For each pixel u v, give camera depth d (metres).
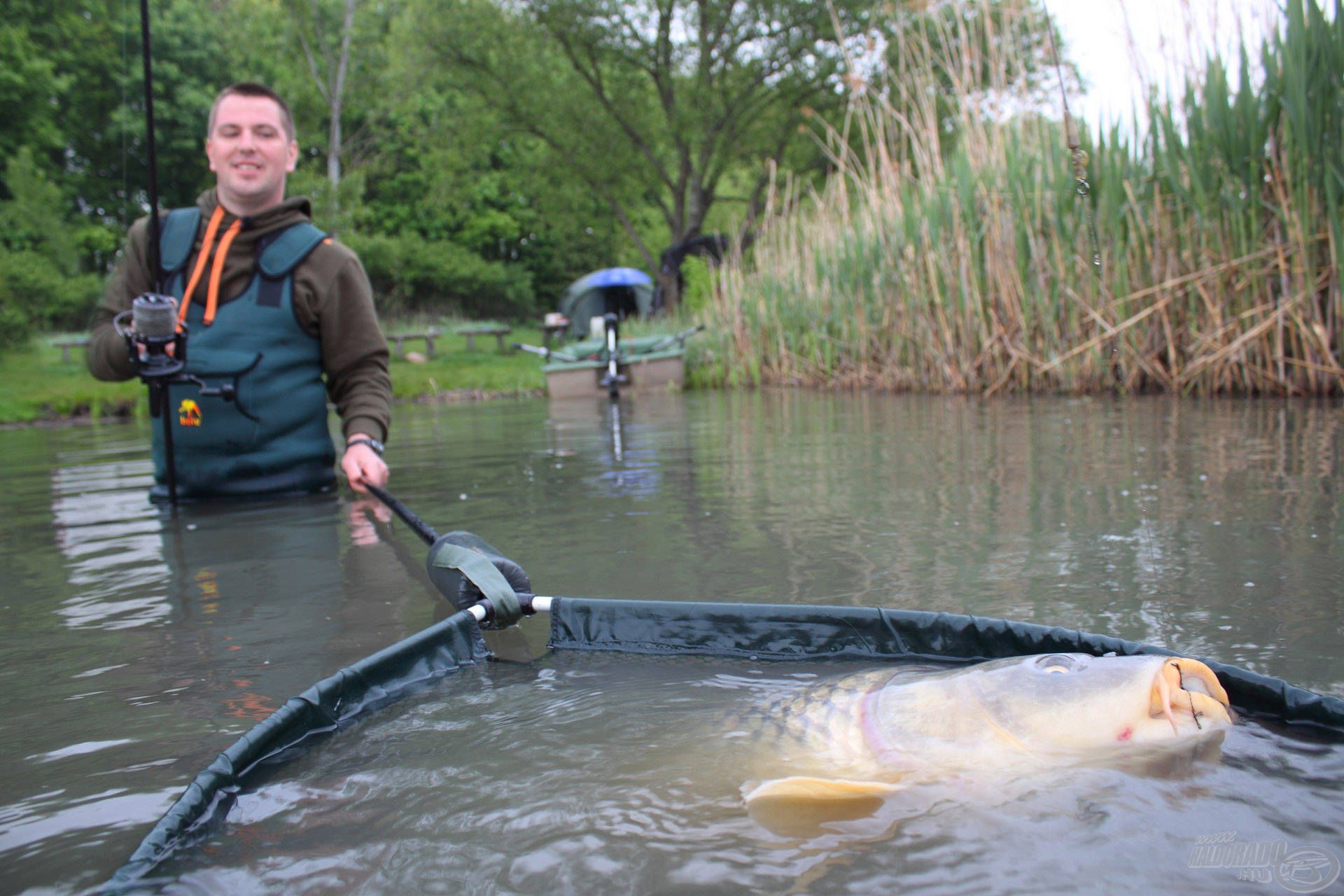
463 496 3.38
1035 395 7.09
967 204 7.71
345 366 3.63
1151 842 0.89
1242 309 5.88
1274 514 2.43
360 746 1.23
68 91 26.11
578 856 0.93
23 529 3.05
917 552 2.22
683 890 0.86
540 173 26.27
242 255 3.52
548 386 10.92
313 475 3.62
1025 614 1.69
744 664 1.54
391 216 33.88
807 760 1.13
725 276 11.88
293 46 20.83
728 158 24.19
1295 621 1.57
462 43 23.05
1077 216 6.87
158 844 0.96
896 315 8.71
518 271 35.44
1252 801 0.96
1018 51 7.16
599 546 2.45
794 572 2.09
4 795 1.14
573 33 22.44
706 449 4.63
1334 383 5.49
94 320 3.66
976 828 0.94
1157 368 6.36
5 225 23.61
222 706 1.43
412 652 1.49
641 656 1.62
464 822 1.01
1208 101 5.90
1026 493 2.94
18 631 1.88
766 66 23.33
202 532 2.90
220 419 3.47
